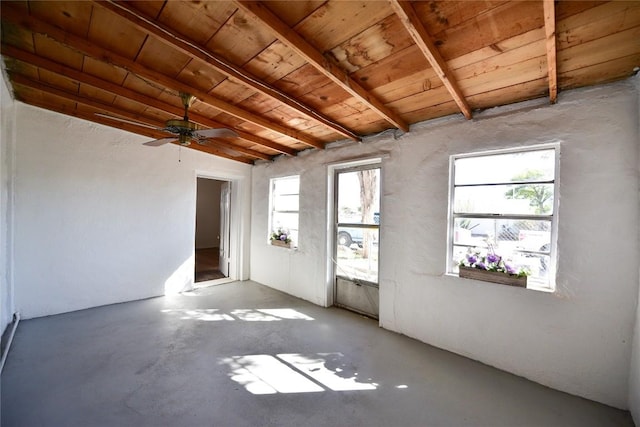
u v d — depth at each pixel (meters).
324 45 1.74
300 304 3.95
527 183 2.29
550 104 2.12
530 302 2.17
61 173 3.35
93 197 3.58
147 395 1.94
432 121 2.75
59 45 2.04
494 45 1.63
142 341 2.74
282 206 4.80
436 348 2.68
